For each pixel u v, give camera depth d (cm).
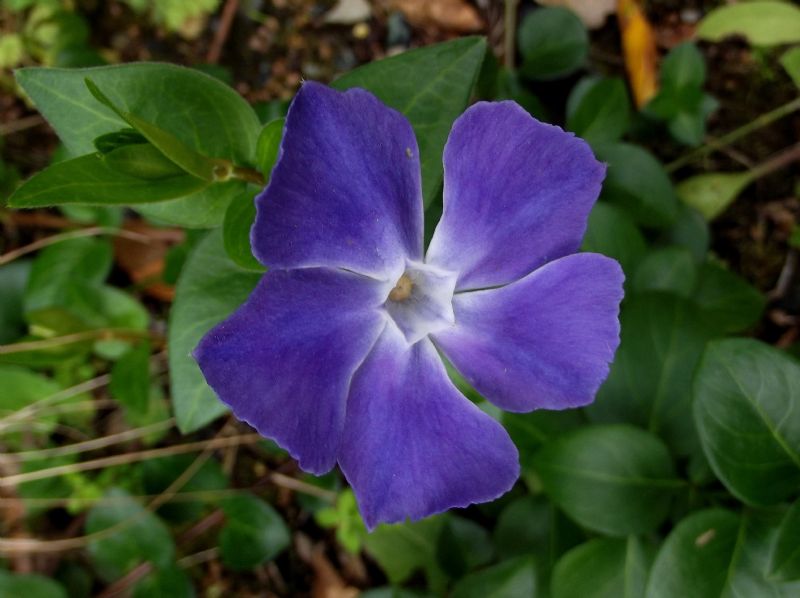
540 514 15
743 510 13
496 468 11
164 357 19
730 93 20
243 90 20
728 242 20
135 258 19
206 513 19
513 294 11
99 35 20
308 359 10
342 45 21
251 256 11
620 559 14
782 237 20
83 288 18
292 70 20
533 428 15
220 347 9
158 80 12
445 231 11
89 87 9
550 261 10
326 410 10
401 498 10
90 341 17
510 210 10
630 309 15
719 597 12
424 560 17
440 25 20
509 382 11
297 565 19
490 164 10
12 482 18
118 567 18
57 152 17
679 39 20
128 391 17
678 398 14
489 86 18
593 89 18
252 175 12
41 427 19
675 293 15
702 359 12
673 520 14
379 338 11
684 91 19
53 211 19
